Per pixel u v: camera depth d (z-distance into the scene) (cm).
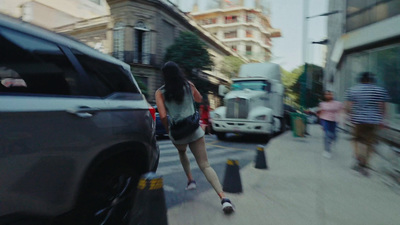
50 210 189
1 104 165
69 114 203
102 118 234
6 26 190
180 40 2444
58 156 191
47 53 212
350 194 393
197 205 348
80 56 244
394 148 623
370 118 512
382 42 1007
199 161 335
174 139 327
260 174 500
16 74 185
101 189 243
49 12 2577
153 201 222
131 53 2291
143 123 292
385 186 433
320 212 329
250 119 1027
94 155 220
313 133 1327
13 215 167
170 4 2634
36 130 178
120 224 267
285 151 756
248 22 5847
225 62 3316
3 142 160
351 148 806
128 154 273
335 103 670
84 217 225
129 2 2277
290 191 404
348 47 1194
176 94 314
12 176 164
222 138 1127
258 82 1170
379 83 1023
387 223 302
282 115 1330
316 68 2528
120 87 288
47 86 202
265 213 324
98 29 2512
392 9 950
